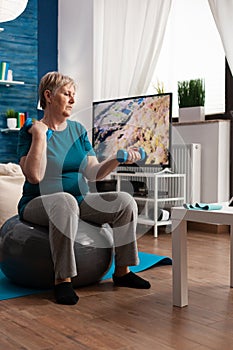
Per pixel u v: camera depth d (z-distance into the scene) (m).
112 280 2.43
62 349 1.51
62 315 1.87
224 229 4.07
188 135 4.34
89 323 1.77
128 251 2.28
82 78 5.05
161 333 1.66
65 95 2.19
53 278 2.20
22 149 2.21
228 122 4.14
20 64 4.98
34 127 2.14
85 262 2.21
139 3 4.52
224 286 2.31
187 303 2.00
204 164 4.20
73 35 5.15
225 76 4.21
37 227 2.25
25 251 2.20
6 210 3.38
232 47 3.84
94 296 2.14
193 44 4.50
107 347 1.53
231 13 3.83
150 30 4.39
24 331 1.68
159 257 2.91
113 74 4.74
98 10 4.92
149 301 2.06
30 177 2.12
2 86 4.85
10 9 3.01
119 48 4.69
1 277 2.49
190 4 4.50
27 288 2.27
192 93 4.30
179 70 4.63
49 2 5.23
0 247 2.33
